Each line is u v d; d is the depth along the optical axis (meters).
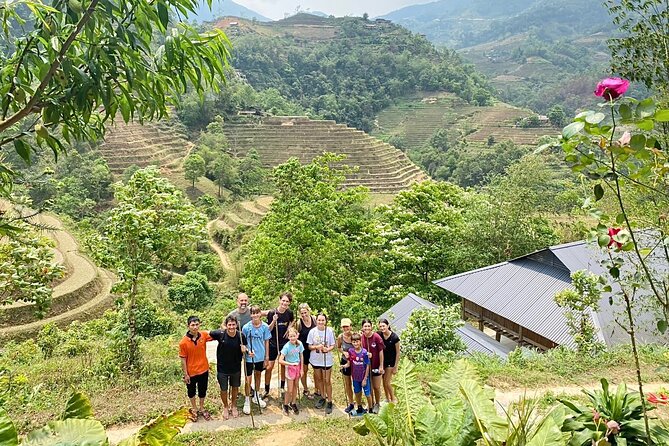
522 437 3.85
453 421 4.15
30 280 8.33
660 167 3.07
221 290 34.78
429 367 10.72
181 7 3.64
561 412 4.66
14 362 13.70
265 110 90.56
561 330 13.88
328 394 8.38
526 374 9.98
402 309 17.33
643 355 10.75
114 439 7.57
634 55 5.68
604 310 12.96
